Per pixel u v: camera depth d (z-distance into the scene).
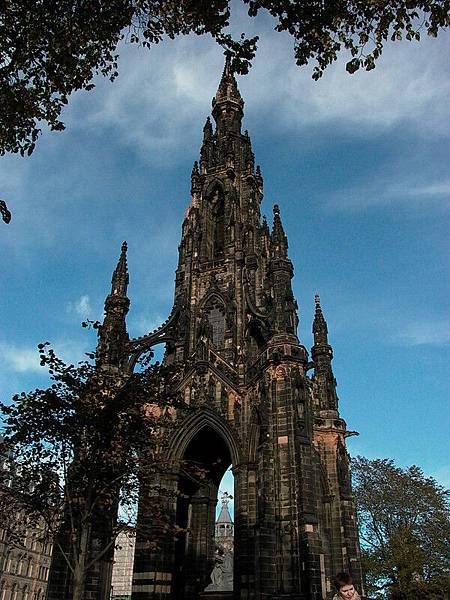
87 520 35.81
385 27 19.94
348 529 58.44
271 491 48.47
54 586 46.12
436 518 85.44
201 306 69.06
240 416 56.44
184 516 61.91
